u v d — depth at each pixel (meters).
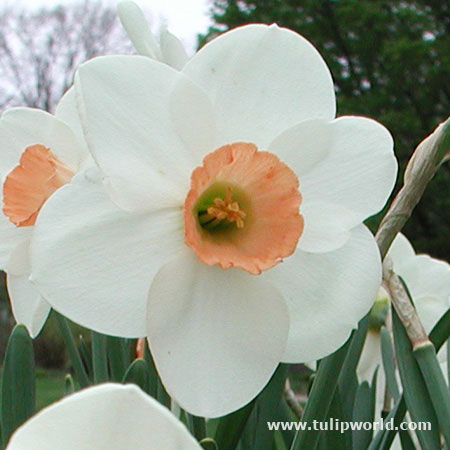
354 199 0.40
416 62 4.52
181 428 0.30
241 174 0.40
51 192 0.41
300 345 0.40
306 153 0.40
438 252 4.45
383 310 0.52
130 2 0.42
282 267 0.40
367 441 0.46
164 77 0.39
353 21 4.79
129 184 0.38
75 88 0.38
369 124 0.40
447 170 4.37
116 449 0.30
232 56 0.40
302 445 0.40
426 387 0.40
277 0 5.16
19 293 0.42
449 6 4.80
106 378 0.45
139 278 0.38
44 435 0.29
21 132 0.43
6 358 0.41
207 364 0.38
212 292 0.39
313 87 0.40
